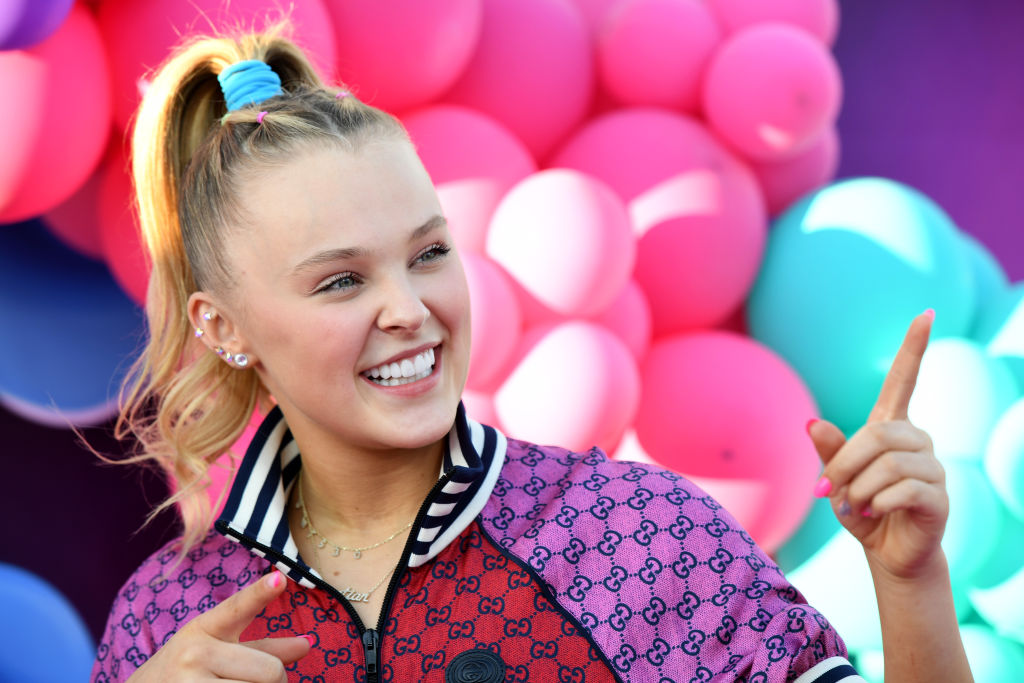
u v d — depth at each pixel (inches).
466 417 84.1
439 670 77.0
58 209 175.6
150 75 154.6
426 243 77.3
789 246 216.7
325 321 75.4
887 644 71.2
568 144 211.5
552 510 82.7
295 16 156.0
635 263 203.8
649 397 197.3
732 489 190.9
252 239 77.4
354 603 82.1
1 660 172.2
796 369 216.1
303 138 77.6
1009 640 196.1
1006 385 199.2
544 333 180.4
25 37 142.9
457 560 80.7
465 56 185.2
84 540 201.3
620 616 77.8
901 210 211.6
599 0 222.7
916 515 65.6
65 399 177.6
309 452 84.3
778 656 74.4
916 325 67.6
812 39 217.2
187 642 67.1
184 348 94.9
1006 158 282.0
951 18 277.6
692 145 206.1
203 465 94.0
